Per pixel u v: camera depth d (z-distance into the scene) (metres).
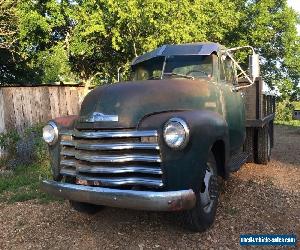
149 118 4.12
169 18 12.66
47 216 5.34
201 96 4.74
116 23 13.23
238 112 5.94
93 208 5.23
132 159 4.00
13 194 6.65
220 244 4.21
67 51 16.83
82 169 4.27
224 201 5.51
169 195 3.67
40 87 10.56
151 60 5.75
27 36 15.30
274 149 10.81
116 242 4.36
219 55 5.62
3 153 9.30
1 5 13.46
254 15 25.16
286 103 31.23
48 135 4.73
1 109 9.77
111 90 4.46
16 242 4.54
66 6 15.70
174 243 4.27
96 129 4.23
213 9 15.02
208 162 4.49
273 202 5.45
